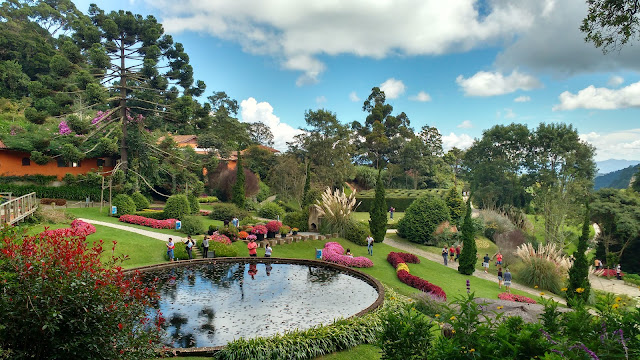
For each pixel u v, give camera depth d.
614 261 34.94
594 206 37.16
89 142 35.84
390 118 89.50
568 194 36.31
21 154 33.41
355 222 29.38
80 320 5.66
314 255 25.22
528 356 4.63
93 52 31.52
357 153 81.75
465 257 24.97
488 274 26.48
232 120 63.81
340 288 17.12
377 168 80.50
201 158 45.22
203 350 10.04
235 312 13.63
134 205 30.47
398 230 34.28
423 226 32.66
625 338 4.86
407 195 53.41
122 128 36.16
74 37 36.56
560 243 34.84
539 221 42.53
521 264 25.73
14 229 6.31
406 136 87.19
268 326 12.41
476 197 50.81
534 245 36.00
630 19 9.05
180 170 38.84
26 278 5.46
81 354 5.73
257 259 21.94
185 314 13.30
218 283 17.36
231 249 22.92
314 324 12.68
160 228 27.23
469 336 5.14
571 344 4.54
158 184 39.38
